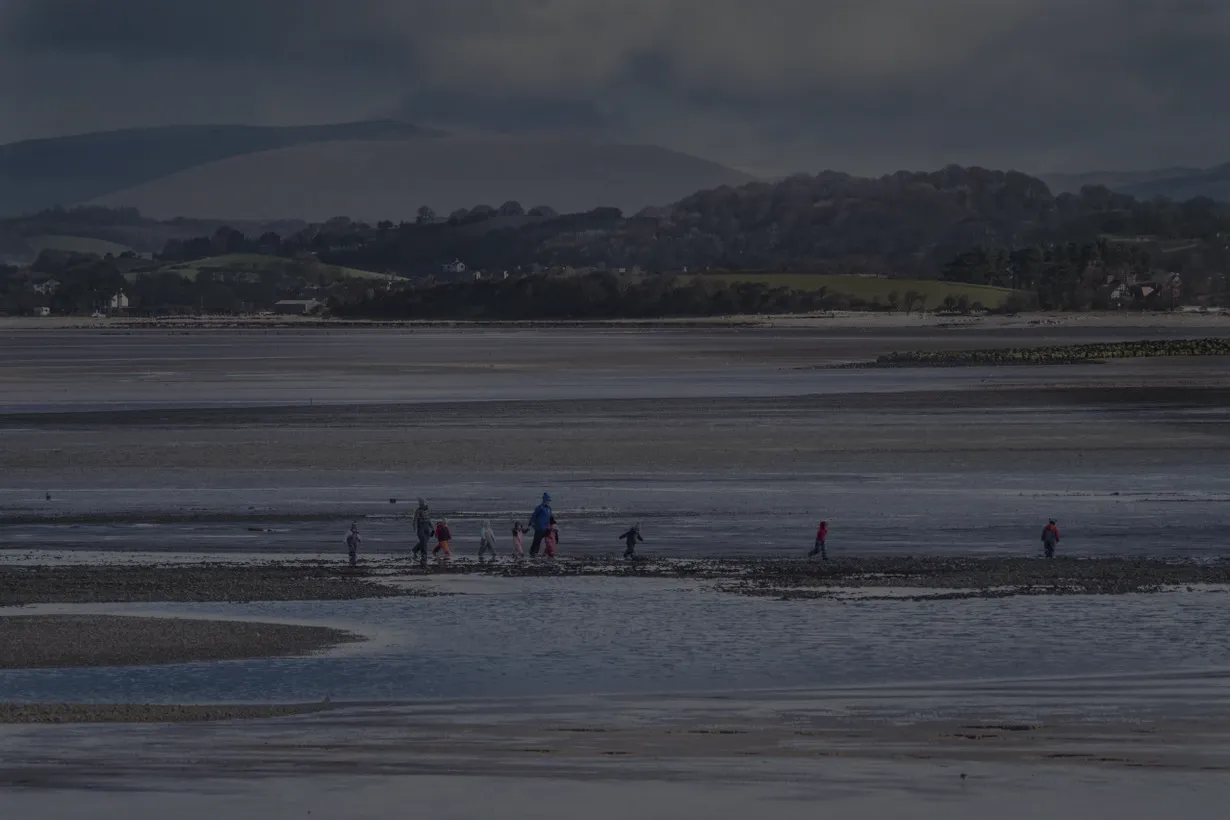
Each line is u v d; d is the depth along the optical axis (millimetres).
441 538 143750
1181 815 61406
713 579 130125
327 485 198250
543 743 73688
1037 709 80938
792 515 169375
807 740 74062
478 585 128000
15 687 89812
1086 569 132250
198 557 144625
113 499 186250
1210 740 73562
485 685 89750
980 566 135000
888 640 102688
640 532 158000
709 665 95312
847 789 65062
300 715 80875
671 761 69688
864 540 152375
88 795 64062
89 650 100250
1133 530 156750
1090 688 86688
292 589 125812
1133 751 71438
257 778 67000
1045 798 63594
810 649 99938
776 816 61312
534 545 145625
